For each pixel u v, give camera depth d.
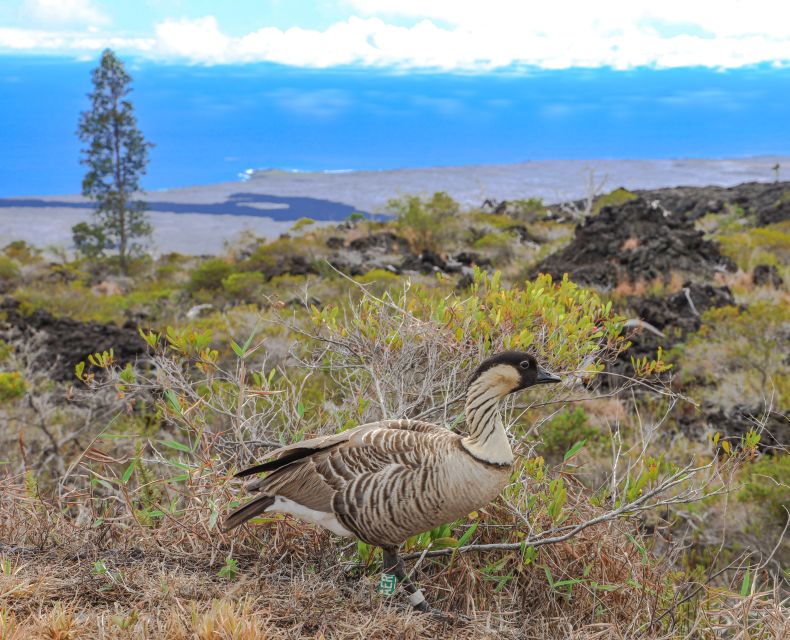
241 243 43.22
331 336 6.22
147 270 40.22
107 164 41.94
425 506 4.17
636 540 5.13
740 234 28.59
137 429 8.62
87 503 5.45
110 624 3.82
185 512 5.06
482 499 4.23
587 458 8.30
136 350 16.14
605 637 4.50
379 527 4.27
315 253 31.25
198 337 5.62
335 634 4.07
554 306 6.11
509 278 23.22
